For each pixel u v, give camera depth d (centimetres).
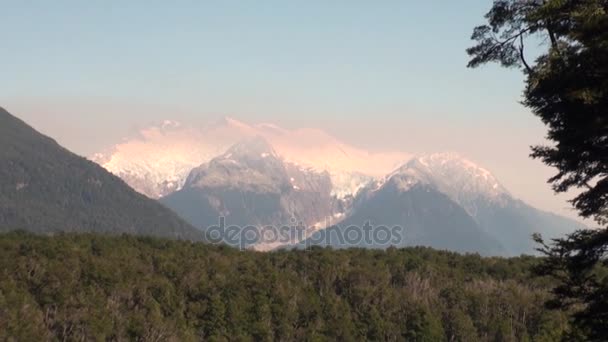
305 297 9244
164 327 8312
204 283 9062
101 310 8125
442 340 8581
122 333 8162
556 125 2644
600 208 2609
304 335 8862
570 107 2573
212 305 8800
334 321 8988
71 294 8244
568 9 2575
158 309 8562
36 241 9212
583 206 2633
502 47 2877
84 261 8900
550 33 2648
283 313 8925
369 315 8988
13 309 7612
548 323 7400
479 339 8394
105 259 9075
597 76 2467
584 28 2447
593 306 2581
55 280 8281
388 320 8956
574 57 2486
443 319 8769
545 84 2544
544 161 2692
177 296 8912
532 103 2653
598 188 2586
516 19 2805
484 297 8788
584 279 2638
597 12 2453
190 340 8400
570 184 2683
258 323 8731
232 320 8719
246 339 8594
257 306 8888
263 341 8669
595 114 2511
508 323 8094
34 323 7656
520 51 2834
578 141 2572
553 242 2703
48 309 8094
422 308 8781
